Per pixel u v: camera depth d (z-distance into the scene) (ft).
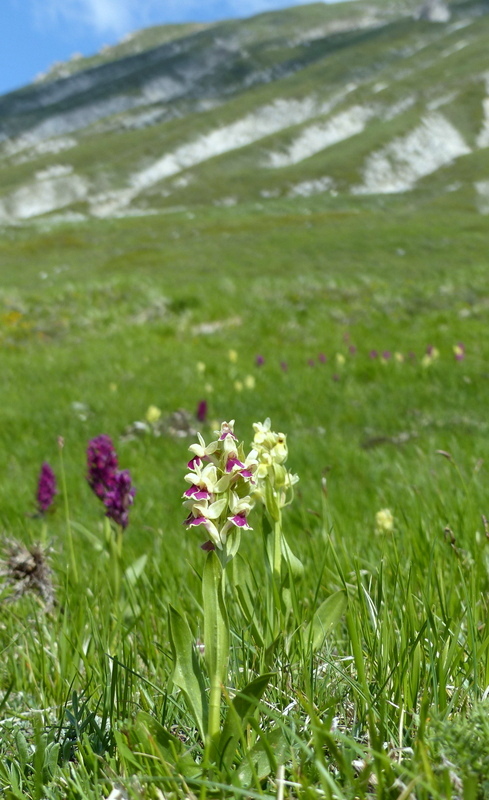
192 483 5.41
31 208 479.00
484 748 4.92
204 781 4.80
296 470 26.48
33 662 8.67
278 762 5.34
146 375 50.60
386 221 252.01
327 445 30.66
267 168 503.61
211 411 39.75
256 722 5.32
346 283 89.51
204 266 180.96
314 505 17.98
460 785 5.02
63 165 586.45
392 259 179.52
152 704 6.84
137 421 38.29
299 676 6.85
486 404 37.65
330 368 51.47
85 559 14.93
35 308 81.66
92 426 37.47
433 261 174.29
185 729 6.41
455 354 51.21
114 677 6.61
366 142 476.95
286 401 41.42
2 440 35.73
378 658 6.95
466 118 520.83
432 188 382.63
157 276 166.50
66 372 53.83
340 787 5.26
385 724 5.90
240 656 7.73
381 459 27.48
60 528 18.70
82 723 6.46
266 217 281.95
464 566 9.86
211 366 52.47
